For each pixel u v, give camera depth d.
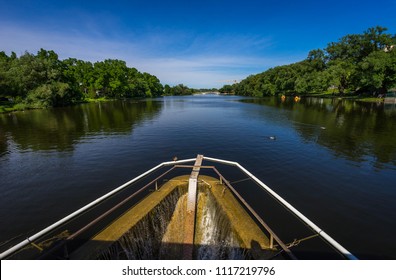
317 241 6.88
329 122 28.73
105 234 6.15
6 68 54.50
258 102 72.19
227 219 7.10
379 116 32.94
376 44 61.19
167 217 8.20
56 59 69.81
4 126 28.61
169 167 13.16
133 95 114.62
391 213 8.36
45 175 12.23
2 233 7.41
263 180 11.14
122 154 15.93
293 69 90.94
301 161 13.88
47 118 36.38
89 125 29.03
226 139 20.17
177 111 47.56
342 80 69.12
